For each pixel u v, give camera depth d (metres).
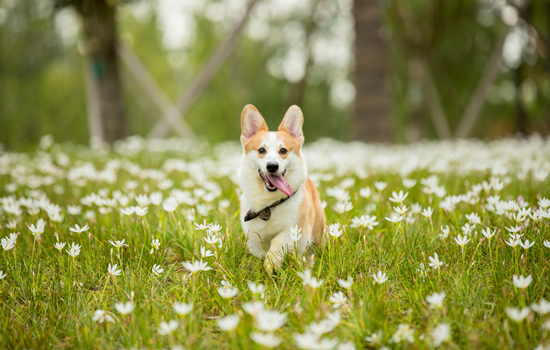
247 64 31.77
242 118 3.96
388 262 3.26
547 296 2.70
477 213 3.90
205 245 3.47
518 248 3.04
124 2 12.15
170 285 3.18
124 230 3.85
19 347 2.39
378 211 4.18
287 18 24.55
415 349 2.24
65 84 32.47
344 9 21.16
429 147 11.07
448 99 23.91
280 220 3.43
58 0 11.97
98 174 6.33
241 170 3.71
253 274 3.22
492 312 2.66
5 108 29.61
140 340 2.40
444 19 16.50
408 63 21.25
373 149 10.23
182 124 13.39
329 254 3.22
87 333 2.44
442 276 2.96
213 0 25.02
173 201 3.81
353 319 2.48
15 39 23.05
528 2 13.99
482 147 10.12
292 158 3.60
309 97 30.91
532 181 5.24
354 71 11.67
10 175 6.77
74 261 3.18
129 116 32.47
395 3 16.19
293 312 2.59
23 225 4.16
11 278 3.28
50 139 10.51
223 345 2.38
